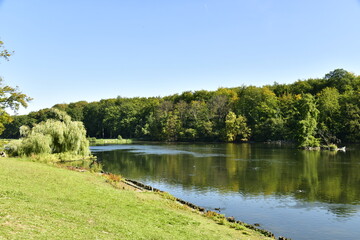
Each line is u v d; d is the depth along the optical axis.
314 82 125.38
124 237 13.34
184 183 37.50
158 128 135.25
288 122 105.19
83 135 61.88
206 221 20.55
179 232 16.44
